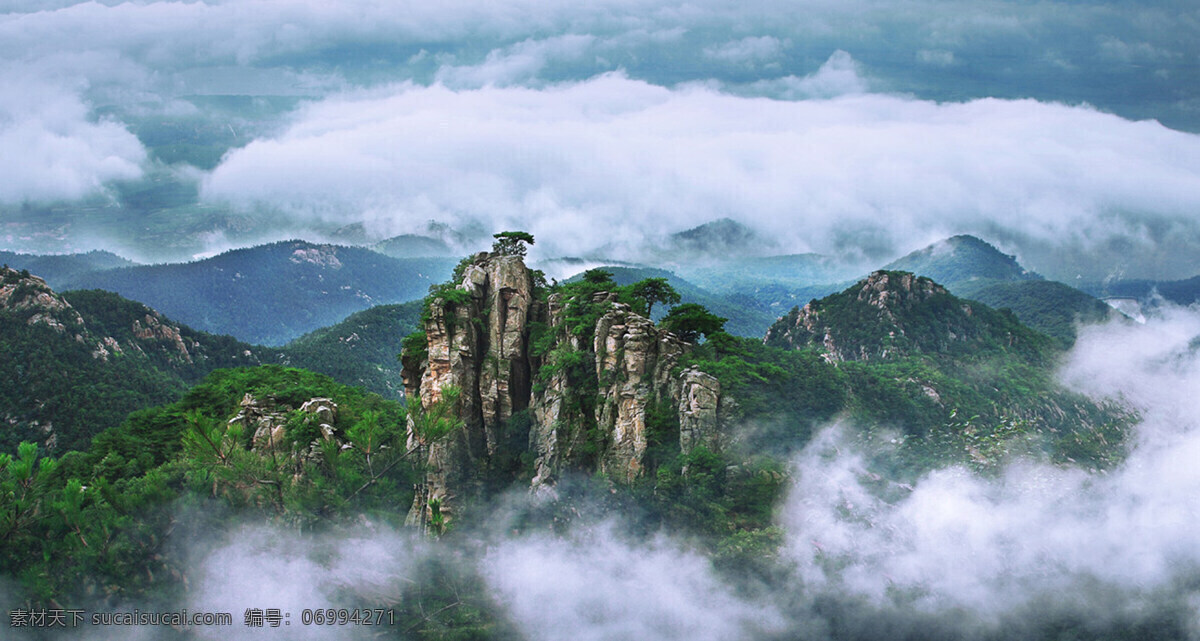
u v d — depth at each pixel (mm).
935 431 165250
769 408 105625
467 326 113062
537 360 117125
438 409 76625
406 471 104062
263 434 104312
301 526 74625
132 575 69688
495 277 116688
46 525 68750
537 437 109938
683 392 97938
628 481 97812
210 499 74250
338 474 79250
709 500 90438
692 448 96000
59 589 66375
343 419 107812
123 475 131875
